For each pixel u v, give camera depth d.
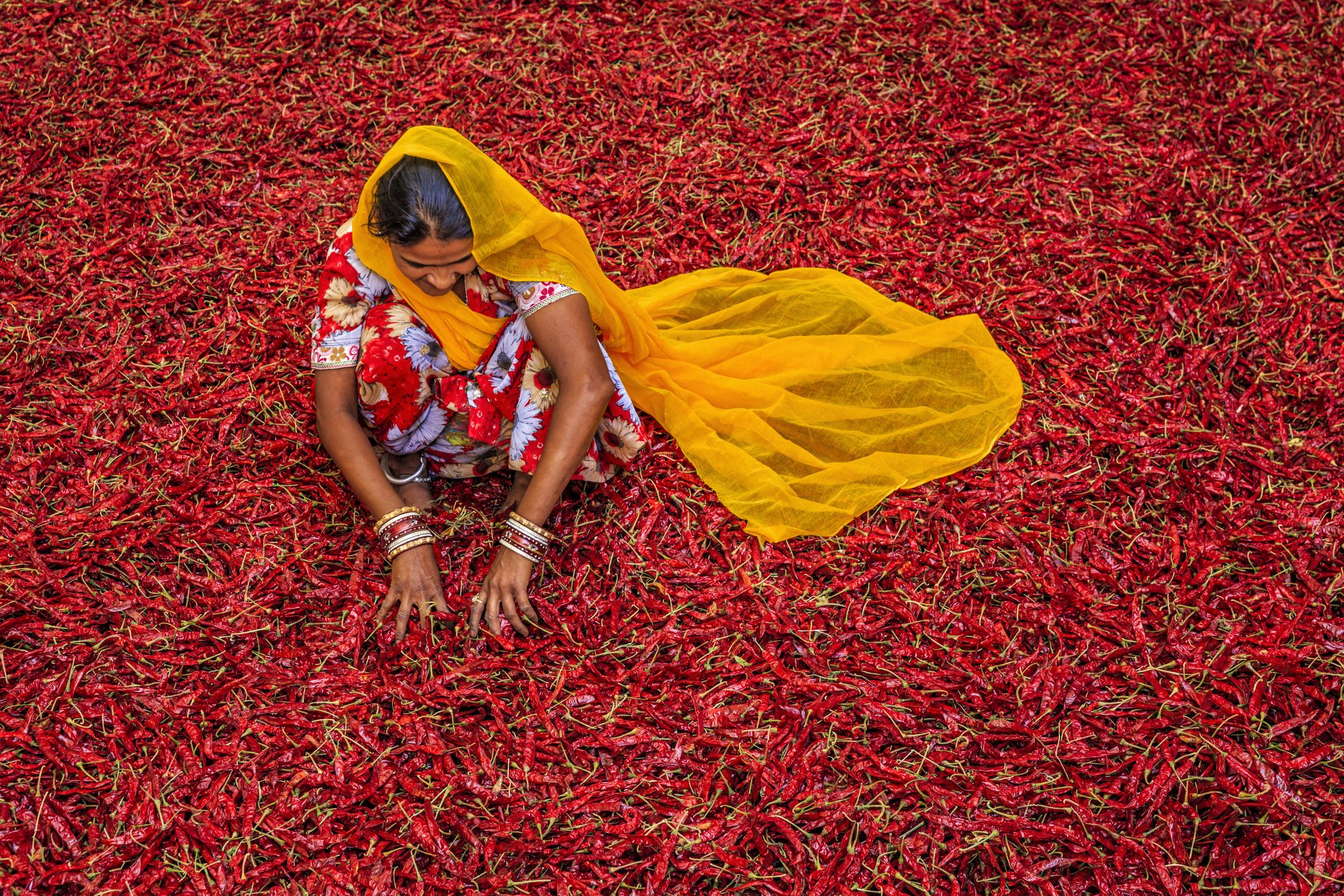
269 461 2.76
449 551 2.62
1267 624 2.42
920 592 2.53
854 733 2.26
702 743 2.22
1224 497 2.70
